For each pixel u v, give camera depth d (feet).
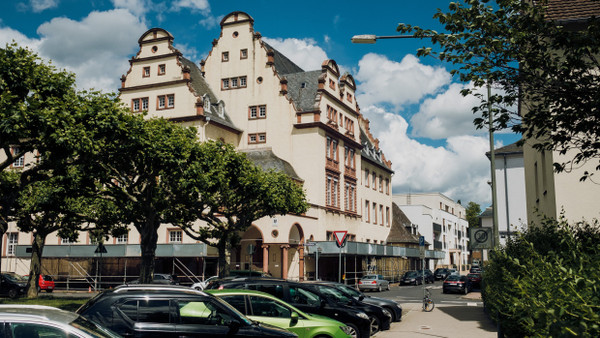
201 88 172.04
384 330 57.98
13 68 57.57
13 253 161.79
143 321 29.89
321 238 163.53
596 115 31.73
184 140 78.59
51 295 111.96
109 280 142.92
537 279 19.10
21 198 95.96
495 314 41.86
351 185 192.34
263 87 173.06
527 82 33.06
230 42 178.91
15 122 52.03
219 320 31.19
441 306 93.50
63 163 58.34
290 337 32.24
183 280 140.26
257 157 164.96
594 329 12.76
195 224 142.41
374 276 139.33
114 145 67.67
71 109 59.72
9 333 19.36
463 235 363.76
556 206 55.88
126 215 81.20
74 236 107.96
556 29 32.40
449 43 32.99
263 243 142.10
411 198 318.65
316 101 170.09
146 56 164.35
